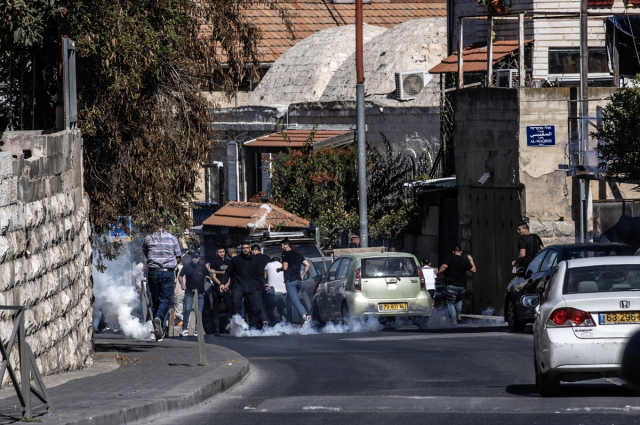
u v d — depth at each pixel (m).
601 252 43.12
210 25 40.81
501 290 62.00
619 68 60.66
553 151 58.88
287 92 100.88
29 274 24.06
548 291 26.11
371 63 92.62
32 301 24.30
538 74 71.56
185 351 36.47
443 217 70.56
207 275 57.38
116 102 35.97
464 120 64.56
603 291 24.81
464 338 43.75
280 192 82.56
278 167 82.50
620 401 23.42
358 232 76.56
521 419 20.81
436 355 36.19
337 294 54.03
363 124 67.81
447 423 20.56
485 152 62.62
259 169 95.31
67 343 28.16
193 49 40.25
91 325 32.97
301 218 77.44
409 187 74.12
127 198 39.09
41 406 19.03
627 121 48.16
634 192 59.16
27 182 24.39
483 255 63.62
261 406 24.03
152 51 35.34
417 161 79.50
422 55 88.94
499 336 44.19
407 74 82.81
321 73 99.44
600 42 71.31
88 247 32.56
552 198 59.06
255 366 33.81
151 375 27.80
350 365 33.53
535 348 25.59
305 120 92.38
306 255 63.16
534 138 59.06
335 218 77.81
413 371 31.39
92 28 33.72
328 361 34.97
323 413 22.41
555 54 71.88
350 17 121.94
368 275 52.31
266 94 103.31
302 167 81.19
